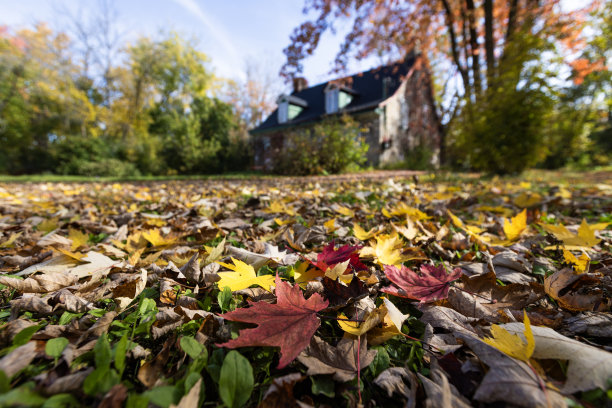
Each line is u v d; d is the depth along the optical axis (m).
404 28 12.37
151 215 2.19
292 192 3.81
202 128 20.27
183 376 0.55
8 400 0.42
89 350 0.61
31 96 23.12
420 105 19.16
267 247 1.19
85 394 0.48
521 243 1.42
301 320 0.63
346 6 11.17
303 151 11.41
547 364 0.57
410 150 17.80
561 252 1.25
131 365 0.61
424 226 1.74
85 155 17.59
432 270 0.94
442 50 16.19
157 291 0.94
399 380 0.56
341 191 3.80
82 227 1.90
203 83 30.73
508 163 8.04
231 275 0.83
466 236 1.56
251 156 19.27
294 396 0.55
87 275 1.02
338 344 0.64
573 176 7.88
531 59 7.51
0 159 20.72
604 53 8.07
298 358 0.59
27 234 1.73
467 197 2.87
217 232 1.56
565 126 8.78
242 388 0.50
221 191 4.25
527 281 1.01
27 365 0.55
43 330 0.67
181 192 4.46
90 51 23.38
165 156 18.95
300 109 20.75
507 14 11.95
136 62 25.16
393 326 0.67
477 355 0.57
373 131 15.69
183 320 0.74
